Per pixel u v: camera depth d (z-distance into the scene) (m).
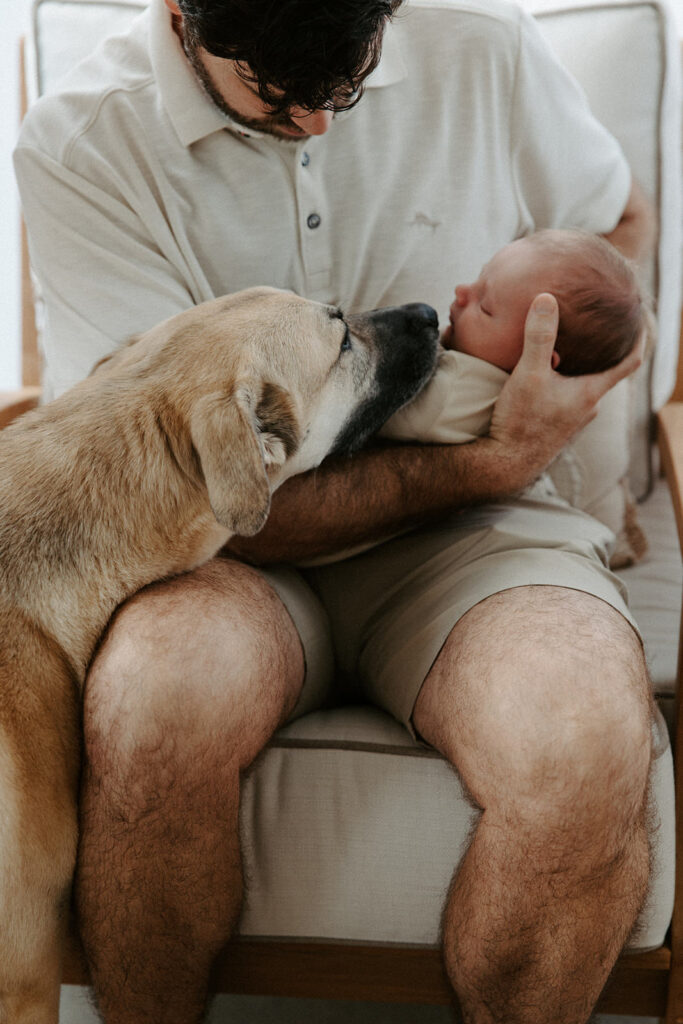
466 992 1.24
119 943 1.22
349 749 1.35
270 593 1.40
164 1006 1.27
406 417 1.56
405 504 1.49
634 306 1.53
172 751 1.16
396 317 1.52
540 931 1.18
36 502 1.28
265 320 1.35
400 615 1.48
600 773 1.14
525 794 1.16
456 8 1.71
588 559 1.46
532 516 1.58
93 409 1.33
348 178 1.69
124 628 1.23
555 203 1.80
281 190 1.64
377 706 1.54
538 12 2.02
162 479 1.29
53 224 1.64
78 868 1.22
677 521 1.48
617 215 1.88
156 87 1.61
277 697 1.29
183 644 1.18
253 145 1.60
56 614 1.25
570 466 1.88
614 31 1.95
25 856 1.16
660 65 1.93
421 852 1.31
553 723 1.15
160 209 1.62
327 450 1.47
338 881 1.32
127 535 1.29
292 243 1.68
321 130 1.44
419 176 1.72
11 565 1.24
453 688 1.27
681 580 1.85
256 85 1.37
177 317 1.42
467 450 1.52
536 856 1.16
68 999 1.65
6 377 2.82
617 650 1.22
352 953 1.37
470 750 1.22
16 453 1.32
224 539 1.37
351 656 1.59
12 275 2.74
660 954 1.38
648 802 1.23
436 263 1.74
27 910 1.17
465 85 1.71
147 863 1.19
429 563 1.53
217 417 1.22
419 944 1.34
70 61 1.97
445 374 1.54
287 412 1.31
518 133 1.75
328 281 1.73
